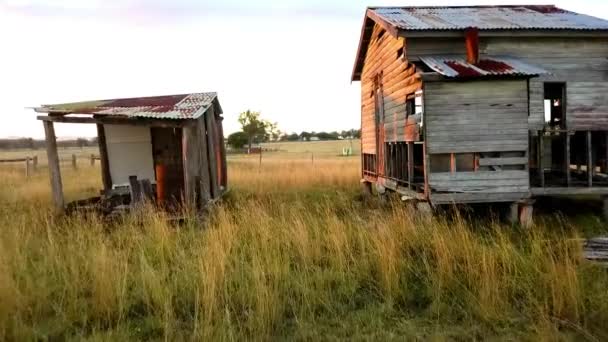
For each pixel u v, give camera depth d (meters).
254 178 20.50
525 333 5.26
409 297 6.32
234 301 6.11
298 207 11.90
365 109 17.91
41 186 17.12
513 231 10.16
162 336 5.38
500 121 10.72
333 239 8.06
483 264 6.57
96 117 11.19
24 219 9.95
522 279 6.54
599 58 12.32
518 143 10.76
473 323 5.57
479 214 11.84
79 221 9.77
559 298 5.75
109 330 5.38
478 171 10.75
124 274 6.55
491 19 12.66
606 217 11.46
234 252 7.78
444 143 10.68
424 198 10.70
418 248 8.12
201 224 10.30
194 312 5.96
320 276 6.81
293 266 7.53
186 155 10.98
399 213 9.65
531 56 12.29
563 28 11.60
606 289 6.27
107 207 11.67
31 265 7.50
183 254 7.77
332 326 5.64
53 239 8.32
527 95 10.72
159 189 14.22
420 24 11.82
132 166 14.42
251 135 66.81
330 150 68.94
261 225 8.84
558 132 12.02
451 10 14.29
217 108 15.37
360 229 8.73
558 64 12.25
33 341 5.23
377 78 15.65
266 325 5.43
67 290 6.48
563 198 14.11
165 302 5.73
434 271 6.93
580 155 14.09
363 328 5.51
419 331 5.44
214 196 13.73
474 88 10.70
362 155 18.38
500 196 10.79
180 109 11.68
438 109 10.66
